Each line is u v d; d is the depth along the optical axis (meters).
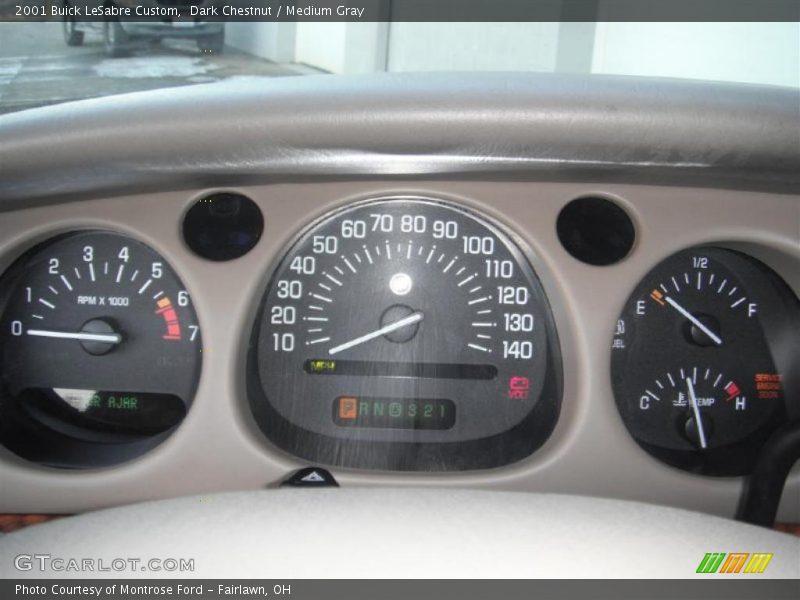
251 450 1.58
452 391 1.70
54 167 1.45
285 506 1.02
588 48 4.54
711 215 1.60
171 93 1.48
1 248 1.61
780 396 1.74
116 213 1.60
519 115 1.41
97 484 1.57
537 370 1.70
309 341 1.70
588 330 1.59
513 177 1.59
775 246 1.62
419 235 1.68
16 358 1.71
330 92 1.43
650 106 1.42
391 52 4.15
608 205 1.61
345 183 1.62
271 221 1.61
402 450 1.67
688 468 1.68
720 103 1.43
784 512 1.62
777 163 1.47
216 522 0.99
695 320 1.71
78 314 1.71
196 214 1.61
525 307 1.69
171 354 1.71
